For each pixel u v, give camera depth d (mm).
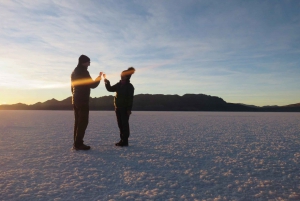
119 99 6340
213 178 3854
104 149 5980
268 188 3469
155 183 3598
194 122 16578
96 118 21625
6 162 4688
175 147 6328
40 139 7648
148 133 9445
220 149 6117
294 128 11969
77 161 4770
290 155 5488
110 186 3461
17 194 3166
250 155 5461
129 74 6301
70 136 8391
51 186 3443
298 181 3754
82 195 3143
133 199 3027
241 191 3344
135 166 4457
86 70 5789
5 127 11938
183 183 3617
